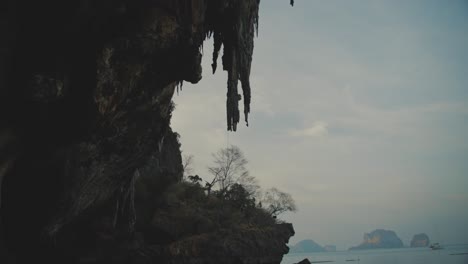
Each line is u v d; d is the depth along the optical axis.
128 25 22.88
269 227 72.88
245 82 32.69
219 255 54.50
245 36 31.66
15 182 24.36
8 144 21.70
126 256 44.34
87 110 22.94
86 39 22.14
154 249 49.47
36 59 21.31
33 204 25.58
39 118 21.86
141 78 25.75
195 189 71.12
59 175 24.91
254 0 32.94
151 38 23.72
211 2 28.11
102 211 40.50
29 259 27.91
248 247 59.78
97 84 22.44
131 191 43.62
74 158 25.25
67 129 23.25
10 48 20.41
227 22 29.81
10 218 25.64
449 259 116.56
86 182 28.09
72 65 22.31
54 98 21.22
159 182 63.38
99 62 22.19
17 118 21.42
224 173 88.06
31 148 23.19
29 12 20.66
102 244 40.88
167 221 56.28
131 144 30.77
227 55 30.86
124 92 24.86
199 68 27.95
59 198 25.69
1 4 19.70
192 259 51.72
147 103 28.36
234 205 75.50
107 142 27.47
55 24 21.14
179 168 82.00
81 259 38.62
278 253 69.06
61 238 36.00
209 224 58.88
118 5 21.78
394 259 143.38
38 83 20.44
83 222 38.62
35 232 26.72
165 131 35.91
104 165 29.47
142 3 22.98
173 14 24.20
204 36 29.47
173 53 25.94
